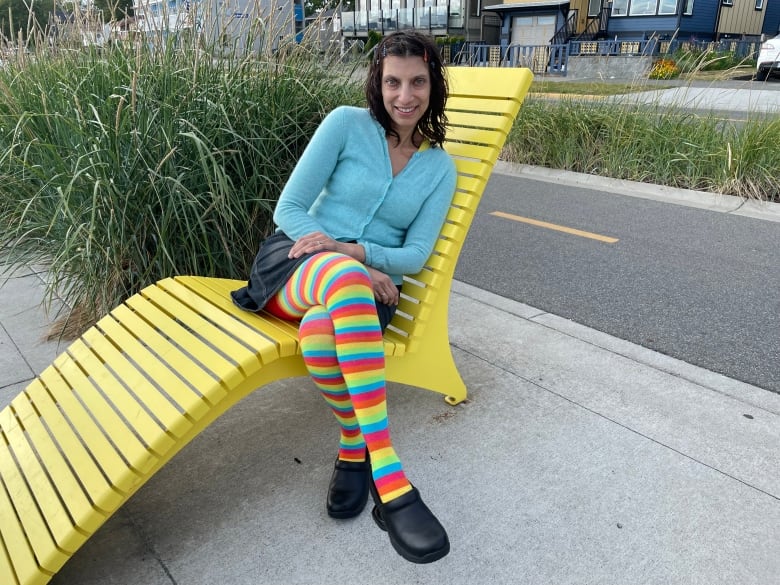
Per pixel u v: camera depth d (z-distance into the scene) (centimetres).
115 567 192
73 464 189
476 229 555
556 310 377
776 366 307
